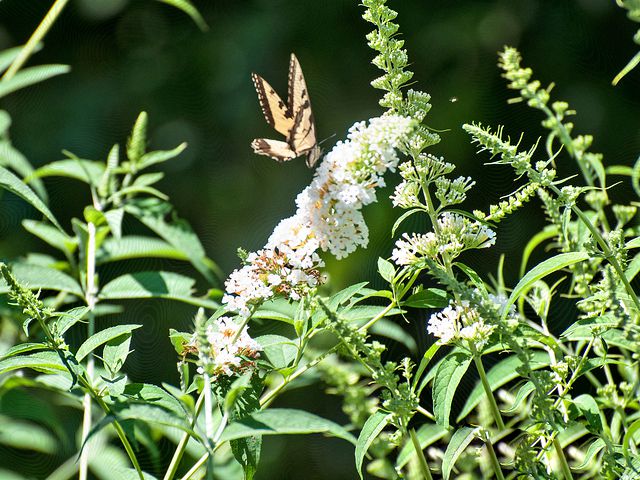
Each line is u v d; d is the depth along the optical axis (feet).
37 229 6.99
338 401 8.39
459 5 11.40
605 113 10.68
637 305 6.31
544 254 9.42
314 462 7.93
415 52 11.33
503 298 6.40
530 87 6.45
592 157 6.54
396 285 6.43
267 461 7.89
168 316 8.86
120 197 7.14
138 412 6.13
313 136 6.82
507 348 6.36
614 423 6.50
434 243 6.41
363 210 9.63
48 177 10.94
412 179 6.43
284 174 11.34
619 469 6.29
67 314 6.31
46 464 7.09
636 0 6.28
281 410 6.14
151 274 6.81
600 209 6.55
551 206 6.36
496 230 9.62
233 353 6.39
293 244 6.44
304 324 6.44
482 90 10.96
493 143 6.34
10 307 6.77
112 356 6.38
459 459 6.48
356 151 6.39
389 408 6.27
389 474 6.55
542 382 6.27
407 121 6.36
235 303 6.43
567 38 11.08
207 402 6.17
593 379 6.54
